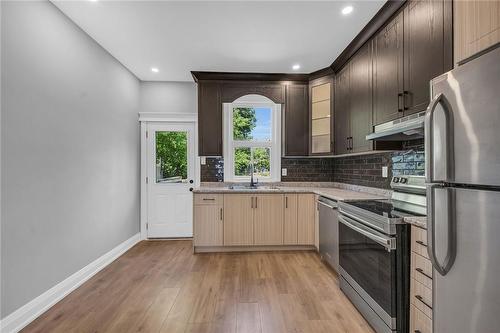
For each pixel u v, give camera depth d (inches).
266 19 94.8
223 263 120.0
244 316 77.7
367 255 75.1
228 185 159.2
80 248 100.8
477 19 48.9
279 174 161.3
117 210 131.3
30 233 77.5
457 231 44.6
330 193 120.0
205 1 84.8
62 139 91.5
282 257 127.7
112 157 127.0
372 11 89.2
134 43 113.4
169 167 161.9
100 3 86.0
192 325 73.5
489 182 38.8
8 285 70.2
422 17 70.8
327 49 117.4
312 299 87.5
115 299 87.9
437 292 51.2
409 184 84.4
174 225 162.2
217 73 144.6
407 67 77.6
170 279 103.2
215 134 147.0
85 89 105.0
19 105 74.2
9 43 71.3
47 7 84.5
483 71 39.8
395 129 76.9
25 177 76.0
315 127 145.9
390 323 63.5
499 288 37.9
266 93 147.6
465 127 42.9
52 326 73.4
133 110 151.0
